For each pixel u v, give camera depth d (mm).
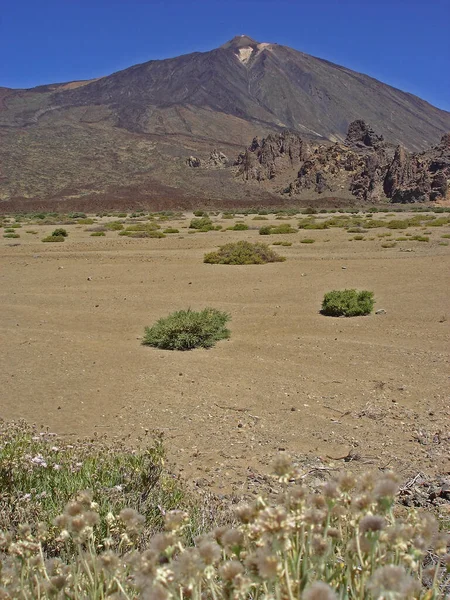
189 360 10773
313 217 78812
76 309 16297
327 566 1972
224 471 5918
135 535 2613
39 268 26125
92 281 22062
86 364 10523
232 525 3867
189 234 47250
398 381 9297
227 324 14195
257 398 8562
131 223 66812
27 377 9758
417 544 1747
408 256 29000
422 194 146750
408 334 12805
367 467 5988
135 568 1720
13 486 4008
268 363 10539
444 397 8445
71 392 8930
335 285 20594
